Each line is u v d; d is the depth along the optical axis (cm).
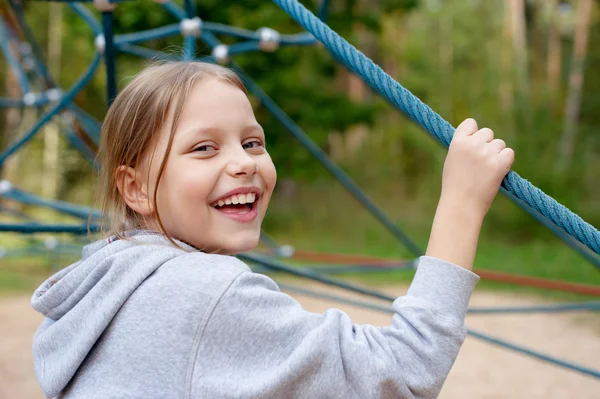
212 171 102
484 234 1293
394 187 1683
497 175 97
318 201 1564
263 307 92
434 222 98
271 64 1105
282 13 1026
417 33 1839
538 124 1478
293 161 1164
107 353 97
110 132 114
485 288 866
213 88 107
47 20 1444
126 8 957
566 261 1065
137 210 110
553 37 1802
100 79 1268
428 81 1688
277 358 90
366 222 1424
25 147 1307
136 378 93
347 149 1748
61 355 103
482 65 1728
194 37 277
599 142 1511
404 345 91
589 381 465
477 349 554
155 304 95
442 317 91
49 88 470
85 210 404
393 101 105
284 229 1396
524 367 499
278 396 87
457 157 99
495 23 1806
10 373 444
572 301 791
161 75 111
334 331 91
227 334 90
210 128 104
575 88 1612
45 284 118
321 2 269
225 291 92
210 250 107
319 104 1177
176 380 90
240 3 1029
